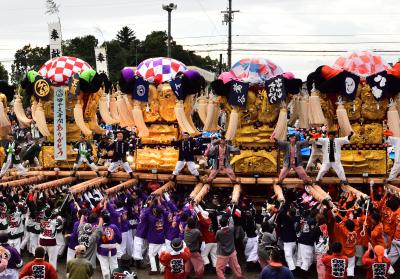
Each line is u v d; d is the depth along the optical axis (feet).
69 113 63.16
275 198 50.44
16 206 48.29
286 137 57.41
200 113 59.98
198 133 58.90
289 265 44.86
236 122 56.70
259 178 56.90
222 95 58.13
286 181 55.47
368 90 57.00
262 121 58.44
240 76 57.72
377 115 57.52
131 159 64.95
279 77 55.98
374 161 57.77
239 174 59.06
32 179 58.13
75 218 48.21
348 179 56.29
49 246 44.96
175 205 50.21
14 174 61.05
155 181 58.95
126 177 58.95
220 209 47.75
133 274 33.99
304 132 71.26
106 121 64.34
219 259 43.14
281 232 45.68
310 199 51.57
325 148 53.83
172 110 60.64
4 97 64.90
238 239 50.85
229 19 131.44
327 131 59.98
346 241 42.91
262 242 43.37
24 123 63.67
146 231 47.01
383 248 39.52
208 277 45.88
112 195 50.57
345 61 58.13
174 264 39.34
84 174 59.82
